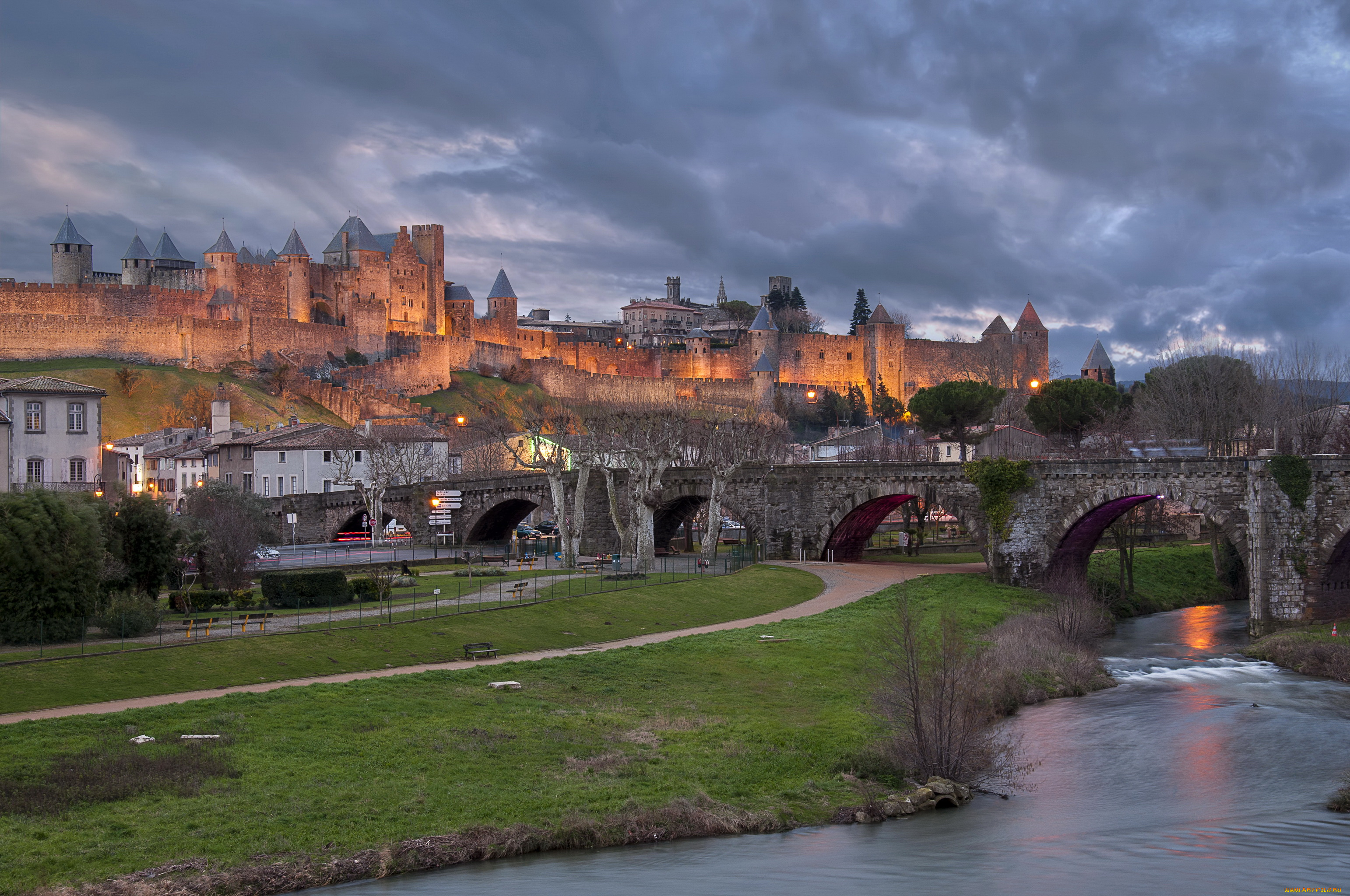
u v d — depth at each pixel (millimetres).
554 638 66812
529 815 39906
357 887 35062
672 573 93500
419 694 51656
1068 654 68188
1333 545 76625
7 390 98562
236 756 42125
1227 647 77125
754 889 34656
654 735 48969
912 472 100625
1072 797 44844
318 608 69938
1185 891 33781
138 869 33875
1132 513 103125
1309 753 50344
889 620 56500
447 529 131500
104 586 63031
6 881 32469
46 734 42344
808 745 48281
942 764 45906
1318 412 120438
